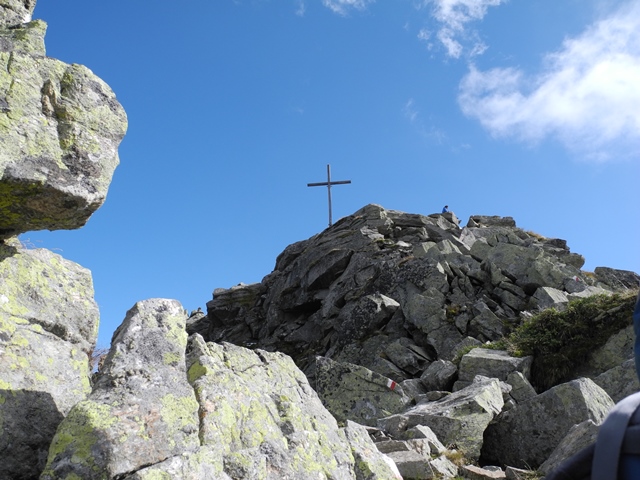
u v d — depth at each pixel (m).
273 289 38.38
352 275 31.53
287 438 6.82
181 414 5.60
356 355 25.19
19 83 5.97
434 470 9.74
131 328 5.97
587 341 16.83
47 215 6.18
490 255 27.03
